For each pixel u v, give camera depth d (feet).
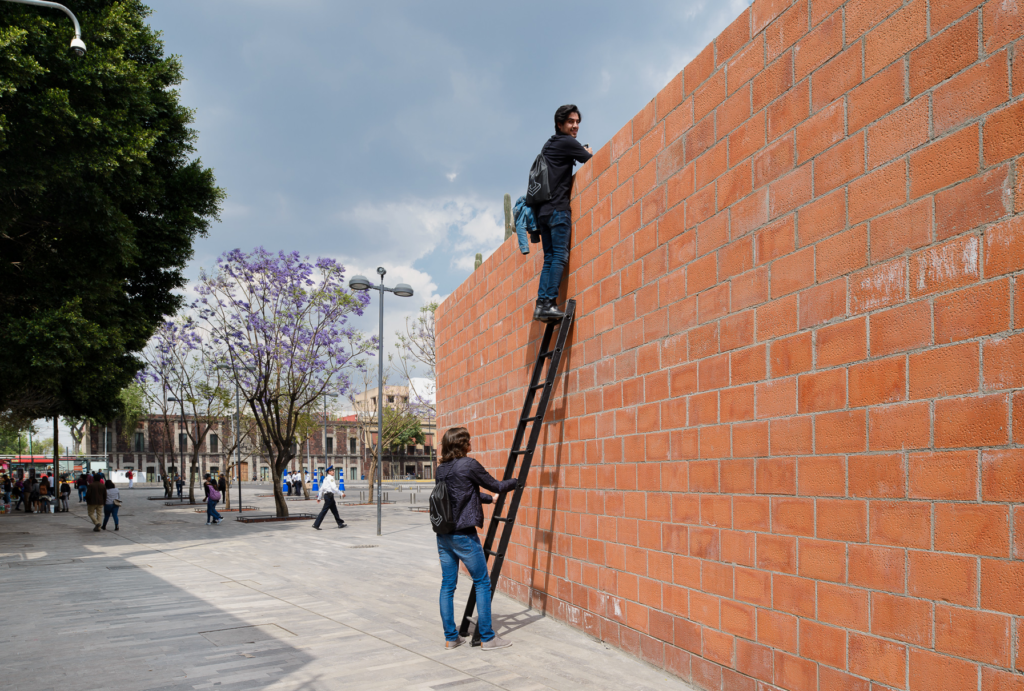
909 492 9.61
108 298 57.31
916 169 9.77
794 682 11.73
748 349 13.25
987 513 8.45
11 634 21.07
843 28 11.25
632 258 17.74
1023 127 8.24
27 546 50.57
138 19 63.00
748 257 13.35
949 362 9.09
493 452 27.99
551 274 20.98
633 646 17.22
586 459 20.07
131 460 258.57
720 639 13.82
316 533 58.65
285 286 77.97
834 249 11.22
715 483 14.12
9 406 68.28
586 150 20.74
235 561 39.14
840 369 11.00
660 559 16.08
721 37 14.49
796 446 11.89
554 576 21.99
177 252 68.74
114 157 51.24
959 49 9.16
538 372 21.12
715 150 14.51
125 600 26.81
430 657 17.51
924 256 9.57
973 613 8.57
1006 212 8.42
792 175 12.27
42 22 47.67
